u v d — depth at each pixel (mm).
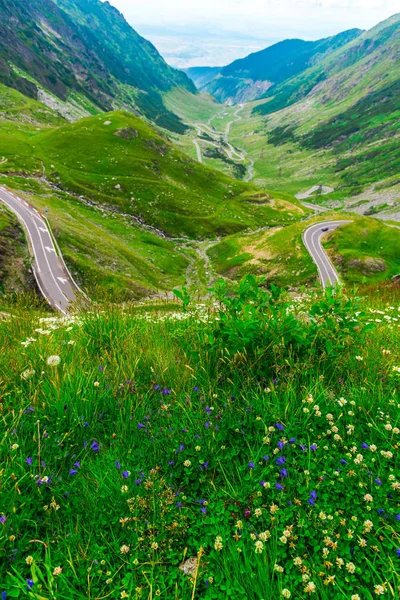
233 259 121938
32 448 3652
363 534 2955
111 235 125125
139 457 3719
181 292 6746
